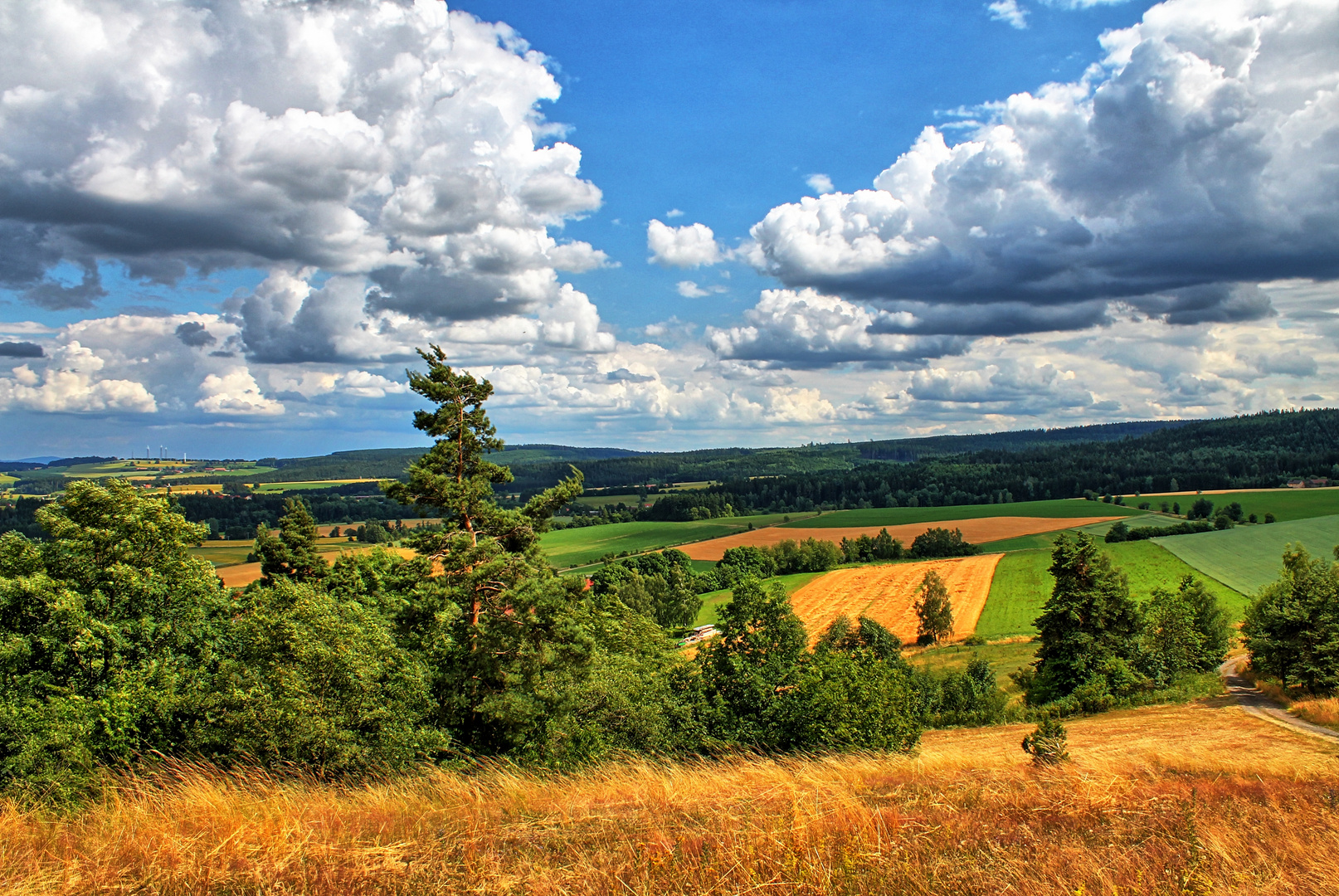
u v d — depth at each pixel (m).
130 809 8.96
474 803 9.77
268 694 15.92
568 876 6.35
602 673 23.59
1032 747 13.95
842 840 7.03
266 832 7.59
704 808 8.72
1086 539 47.44
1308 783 11.48
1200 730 32.44
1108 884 5.95
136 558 20.08
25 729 15.99
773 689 24.52
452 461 21.20
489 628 19.48
